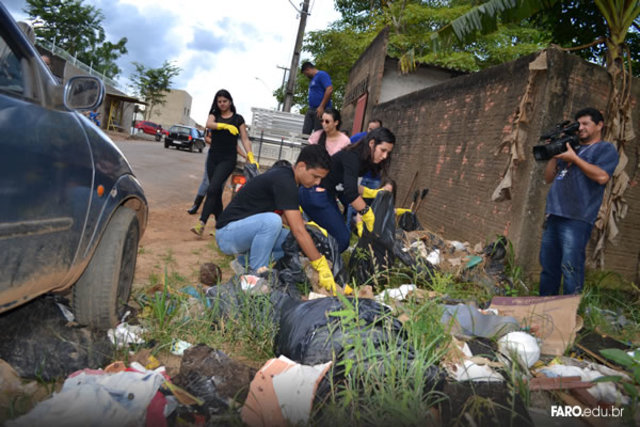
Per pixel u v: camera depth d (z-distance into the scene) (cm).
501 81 579
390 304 310
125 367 214
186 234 609
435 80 1451
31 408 186
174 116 7050
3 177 170
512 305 328
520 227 479
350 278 403
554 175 412
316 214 431
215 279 375
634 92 511
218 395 203
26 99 201
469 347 259
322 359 226
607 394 244
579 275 382
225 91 581
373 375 208
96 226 243
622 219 530
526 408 210
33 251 190
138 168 1431
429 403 207
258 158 832
